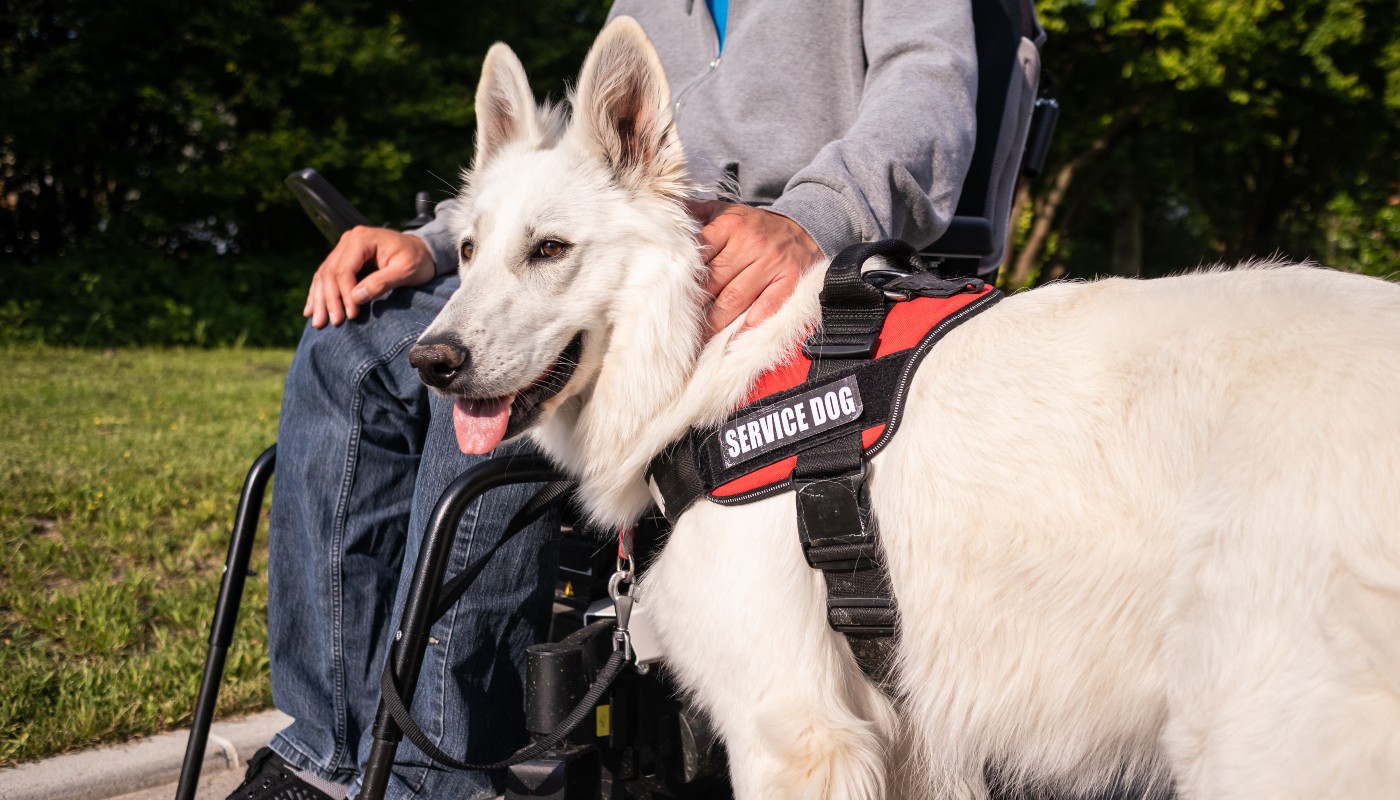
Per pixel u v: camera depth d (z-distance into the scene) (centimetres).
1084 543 154
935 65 224
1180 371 153
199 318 1484
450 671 208
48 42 1543
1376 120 1590
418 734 173
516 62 231
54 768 278
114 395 912
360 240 228
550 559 216
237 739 304
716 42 270
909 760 186
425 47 1759
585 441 202
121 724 299
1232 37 1354
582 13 1944
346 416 215
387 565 224
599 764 196
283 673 224
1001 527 159
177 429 751
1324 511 134
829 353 177
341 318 223
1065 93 1587
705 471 181
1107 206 2077
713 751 199
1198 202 2034
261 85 1577
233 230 1711
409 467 225
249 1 1523
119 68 1509
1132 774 170
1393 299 153
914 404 169
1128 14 1388
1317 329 148
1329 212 1809
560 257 195
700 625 178
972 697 167
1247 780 137
